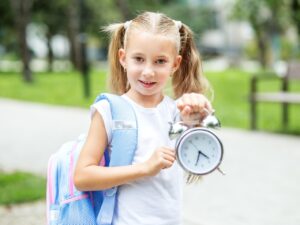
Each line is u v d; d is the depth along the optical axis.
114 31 2.67
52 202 2.57
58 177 2.58
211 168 2.21
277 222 4.95
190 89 2.71
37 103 15.34
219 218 5.04
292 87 17.36
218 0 50.94
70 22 34.16
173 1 48.50
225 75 23.58
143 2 35.84
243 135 9.75
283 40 32.91
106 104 2.39
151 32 2.33
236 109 13.25
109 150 2.41
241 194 5.86
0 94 17.94
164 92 2.76
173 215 2.40
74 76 26.94
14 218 4.86
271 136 9.65
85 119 11.84
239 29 44.75
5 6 31.81
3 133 9.93
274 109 13.36
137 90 2.39
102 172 2.27
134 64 2.36
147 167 2.22
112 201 2.37
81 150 2.38
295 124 11.16
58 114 12.77
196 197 5.74
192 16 49.12
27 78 22.91
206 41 53.25
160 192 2.36
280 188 6.11
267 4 18.72
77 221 2.45
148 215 2.35
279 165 7.25
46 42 36.28
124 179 2.24
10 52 40.50
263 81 19.95
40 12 34.12
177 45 2.41
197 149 2.22
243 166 7.19
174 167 2.41
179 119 2.46
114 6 35.62
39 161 7.38
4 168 6.88
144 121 2.39
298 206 5.44
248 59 45.44
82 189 2.32
